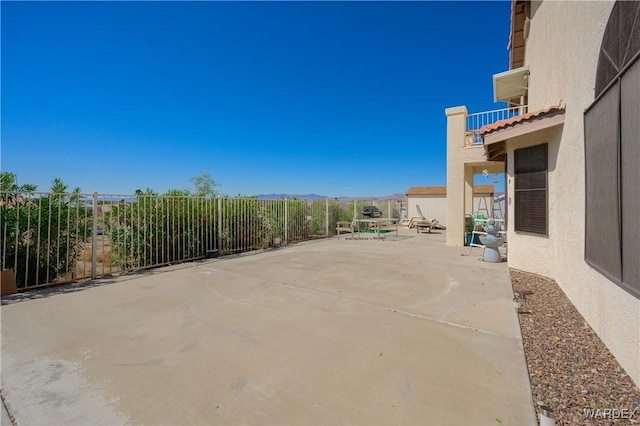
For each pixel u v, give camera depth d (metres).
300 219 12.32
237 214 9.38
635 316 2.27
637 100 2.18
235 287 5.21
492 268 6.59
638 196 2.18
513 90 9.76
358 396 2.15
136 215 6.88
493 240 7.16
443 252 8.88
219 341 3.09
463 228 10.12
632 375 2.31
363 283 5.39
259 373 2.48
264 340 3.10
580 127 3.75
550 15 5.50
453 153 10.16
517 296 4.52
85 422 1.93
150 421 1.93
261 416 1.96
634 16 2.30
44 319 3.77
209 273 6.35
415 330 3.30
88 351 2.90
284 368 2.55
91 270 6.10
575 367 2.54
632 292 2.24
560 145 4.76
